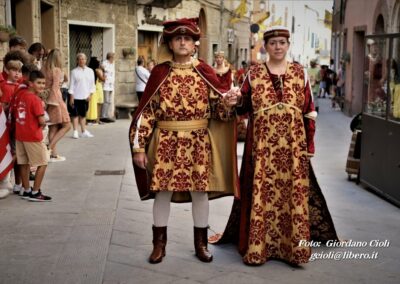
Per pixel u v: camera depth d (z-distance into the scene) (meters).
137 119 4.61
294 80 4.68
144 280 4.43
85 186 7.53
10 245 5.18
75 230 5.62
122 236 5.45
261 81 4.70
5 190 6.85
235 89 4.51
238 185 4.67
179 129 4.61
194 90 4.59
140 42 18.03
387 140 7.20
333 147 11.61
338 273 4.66
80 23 14.80
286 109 4.65
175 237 5.45
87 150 10.39
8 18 9.60
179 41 4.53
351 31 20.03
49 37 13.49
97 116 14.66
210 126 4.77
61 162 9.16
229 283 4.40
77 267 4.67
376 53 7.62
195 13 22.77
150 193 4.83
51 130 9.16
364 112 7.96
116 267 4.68
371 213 6.65
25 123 6.57
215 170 4.71
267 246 4.83
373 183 7.63
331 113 20.39
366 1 17.41
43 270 4.61
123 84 16.58
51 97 8.87
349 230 5.91
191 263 4.79
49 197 6.78
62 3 14.07
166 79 4.59
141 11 17.28
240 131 11.62
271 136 4.68
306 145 4.71
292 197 4.67
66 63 14.41
